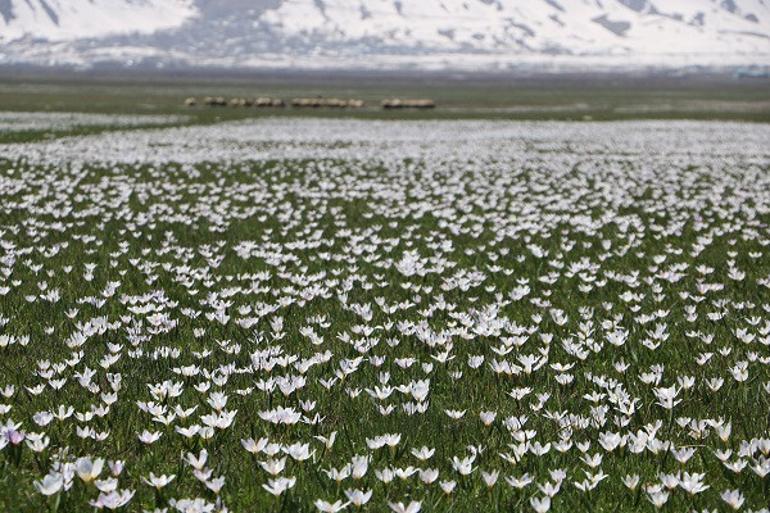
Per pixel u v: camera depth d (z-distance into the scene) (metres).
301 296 9.36
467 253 12.82
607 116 58.97
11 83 127.50
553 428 5.88
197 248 12.90
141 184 20.55
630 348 7.80
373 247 12.34
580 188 21.91
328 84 159.62
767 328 7.84
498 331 7.89
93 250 12.26
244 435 5.70
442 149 32.72
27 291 9.79
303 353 7.54
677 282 10.91
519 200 19.05
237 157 28.14
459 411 6.19
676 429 5.91
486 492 4.91
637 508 4.71
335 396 6.52
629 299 9.36
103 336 7.98
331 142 35.62
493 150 32.66
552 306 9.67
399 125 47.81
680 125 49.44
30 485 4.87
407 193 20.48
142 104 67.38
